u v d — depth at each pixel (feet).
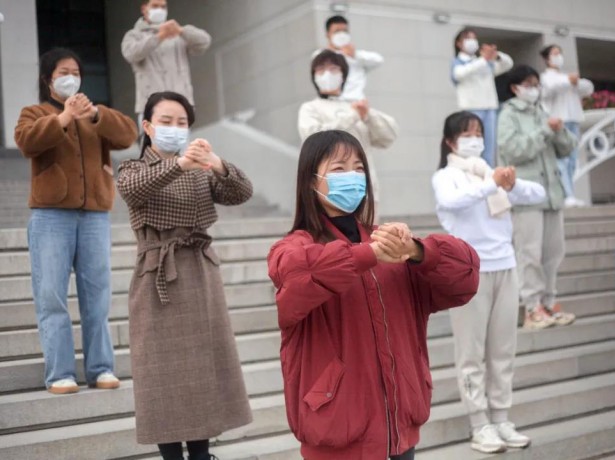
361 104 18.28
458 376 14.57
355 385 8.65
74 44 44.80
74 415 13.79
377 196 19.21
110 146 14.87
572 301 21.06
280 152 30.63
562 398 16.70
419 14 33.06
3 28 33.42
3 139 33.37
